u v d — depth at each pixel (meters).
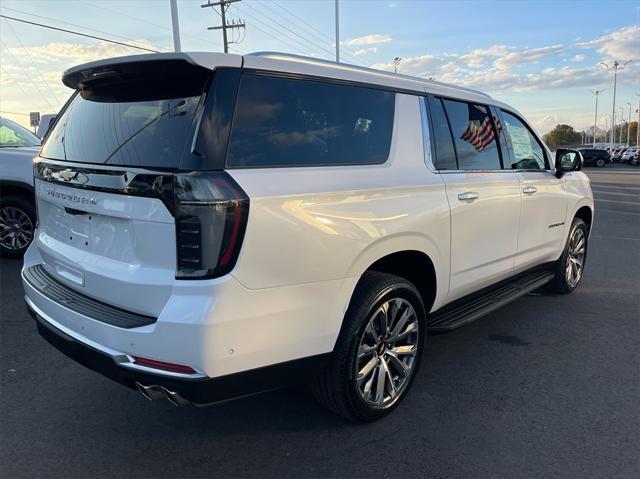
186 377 2.37
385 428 3.16
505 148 4.46
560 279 5.71
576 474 2.73
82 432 3.12
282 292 2.54
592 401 3.50
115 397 3.54
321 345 2.77
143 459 2.87
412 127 3.44
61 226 3.11
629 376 3.88
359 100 3.14
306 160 2.75
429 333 3.68
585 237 6.04
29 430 3.13
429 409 3.38
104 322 2.54
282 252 2.51
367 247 2.92
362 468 2.79
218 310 2.33
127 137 2.68
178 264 2.35
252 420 3.26
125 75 2.78
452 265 3.69
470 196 3.77
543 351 4.35
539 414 3.33
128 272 2.54
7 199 6.89
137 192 2.43
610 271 7.14
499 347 4.43
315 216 2.65
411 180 3.29
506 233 4.32
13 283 6.07
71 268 2.97
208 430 3.15
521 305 5.57
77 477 2.71
